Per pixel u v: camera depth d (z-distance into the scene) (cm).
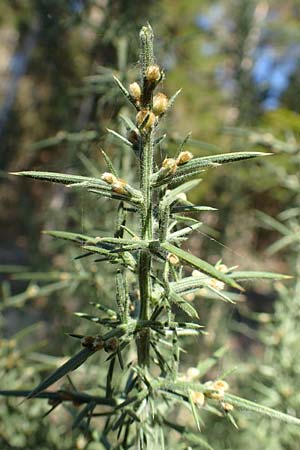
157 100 11
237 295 17
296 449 28
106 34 31
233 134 38
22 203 54
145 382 14
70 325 39
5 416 25
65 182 11
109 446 17
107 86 29
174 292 11
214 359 16
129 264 13
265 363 29
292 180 36
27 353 26
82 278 28
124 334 13
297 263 32
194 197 46
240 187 47
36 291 30
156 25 33
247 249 51
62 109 43
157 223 12
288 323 29
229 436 33
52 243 36
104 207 31
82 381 33
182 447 18
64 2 37
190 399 13
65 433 28
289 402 26
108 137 27
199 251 43
